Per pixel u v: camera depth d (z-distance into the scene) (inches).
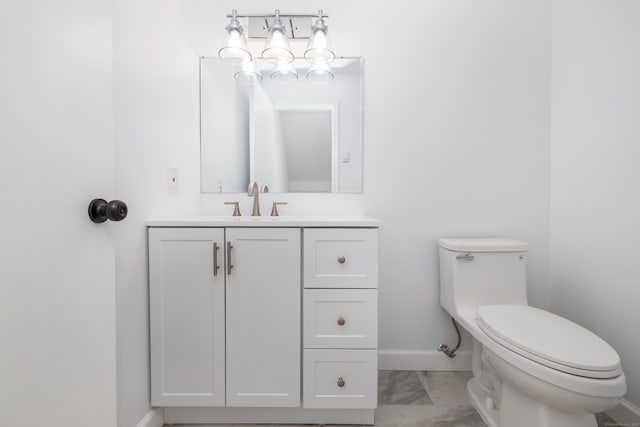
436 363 62.7
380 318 63.4
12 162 20.3
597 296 51.6
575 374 32.2
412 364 62.7
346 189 63.2
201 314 44.4
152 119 45.8
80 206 25.8
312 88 62.7
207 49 61.7
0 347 19.8
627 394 45.9
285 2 61.4
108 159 29.1
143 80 43.3
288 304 44.6
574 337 37.5
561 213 59.3
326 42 53.9
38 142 22.1
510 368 37.3
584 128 53.8
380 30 61.5
